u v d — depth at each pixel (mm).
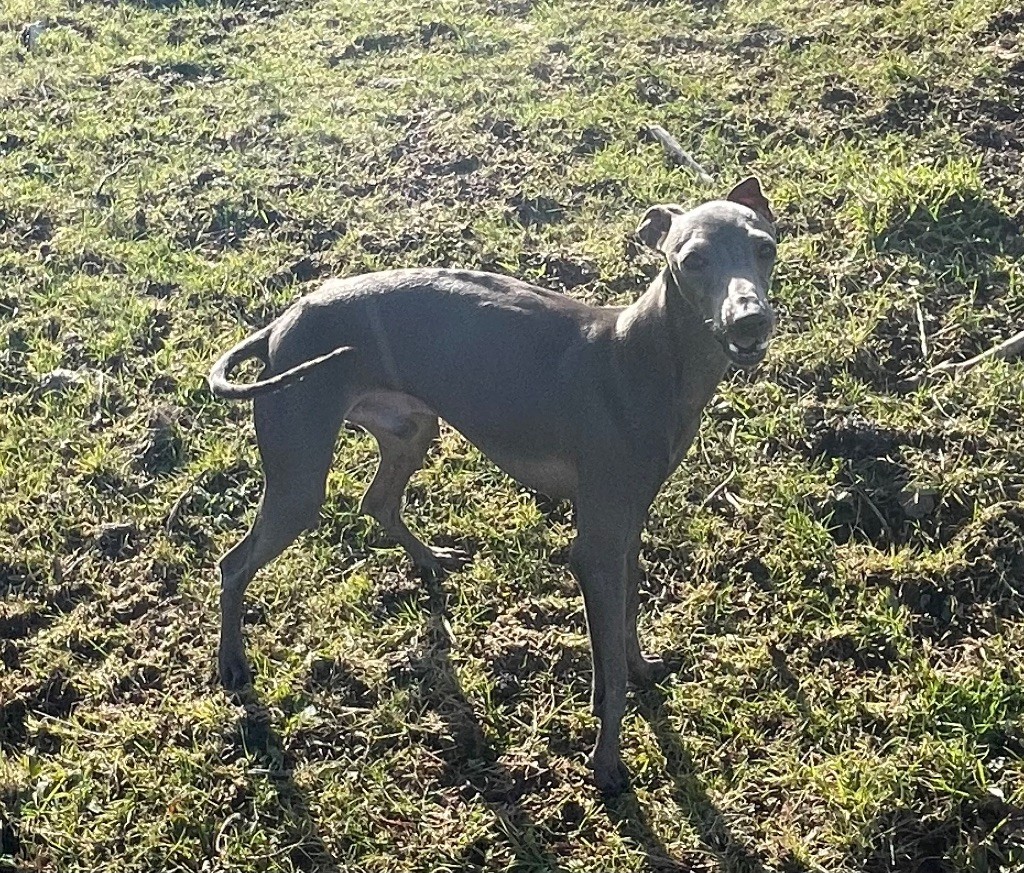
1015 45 2199
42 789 1336
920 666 1385
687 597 1496
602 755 1312
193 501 1629
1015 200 1895
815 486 1562
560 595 1512
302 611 1509
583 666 1434
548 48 2395
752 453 1620
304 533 1586
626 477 1268
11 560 1562
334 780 1340
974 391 1638
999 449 1572
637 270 1866
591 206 2002
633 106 2193
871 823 1262
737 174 2033
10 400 1772
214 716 1390
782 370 1705
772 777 1318
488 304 1330
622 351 1268
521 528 1572
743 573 1508
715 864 1261
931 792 1276
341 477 1638
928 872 1245
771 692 1391
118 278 1964
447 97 2273
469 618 1487
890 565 1478
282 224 2035
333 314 1361
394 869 1271
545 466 1329
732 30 2377
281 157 2180
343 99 2314
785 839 1271
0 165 2203
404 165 2131
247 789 1333
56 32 2621
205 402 1751
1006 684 1353
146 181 2143
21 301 1927
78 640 1480
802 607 1460
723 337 1180
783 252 1871
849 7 2375
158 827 1299
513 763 1347
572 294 1856
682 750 1348
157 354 1821
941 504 1528
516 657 1445
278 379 1270
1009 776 1282
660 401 1257
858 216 1889
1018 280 1778
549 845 1286
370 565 1555
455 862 1273
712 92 2205
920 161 1983
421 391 1352
